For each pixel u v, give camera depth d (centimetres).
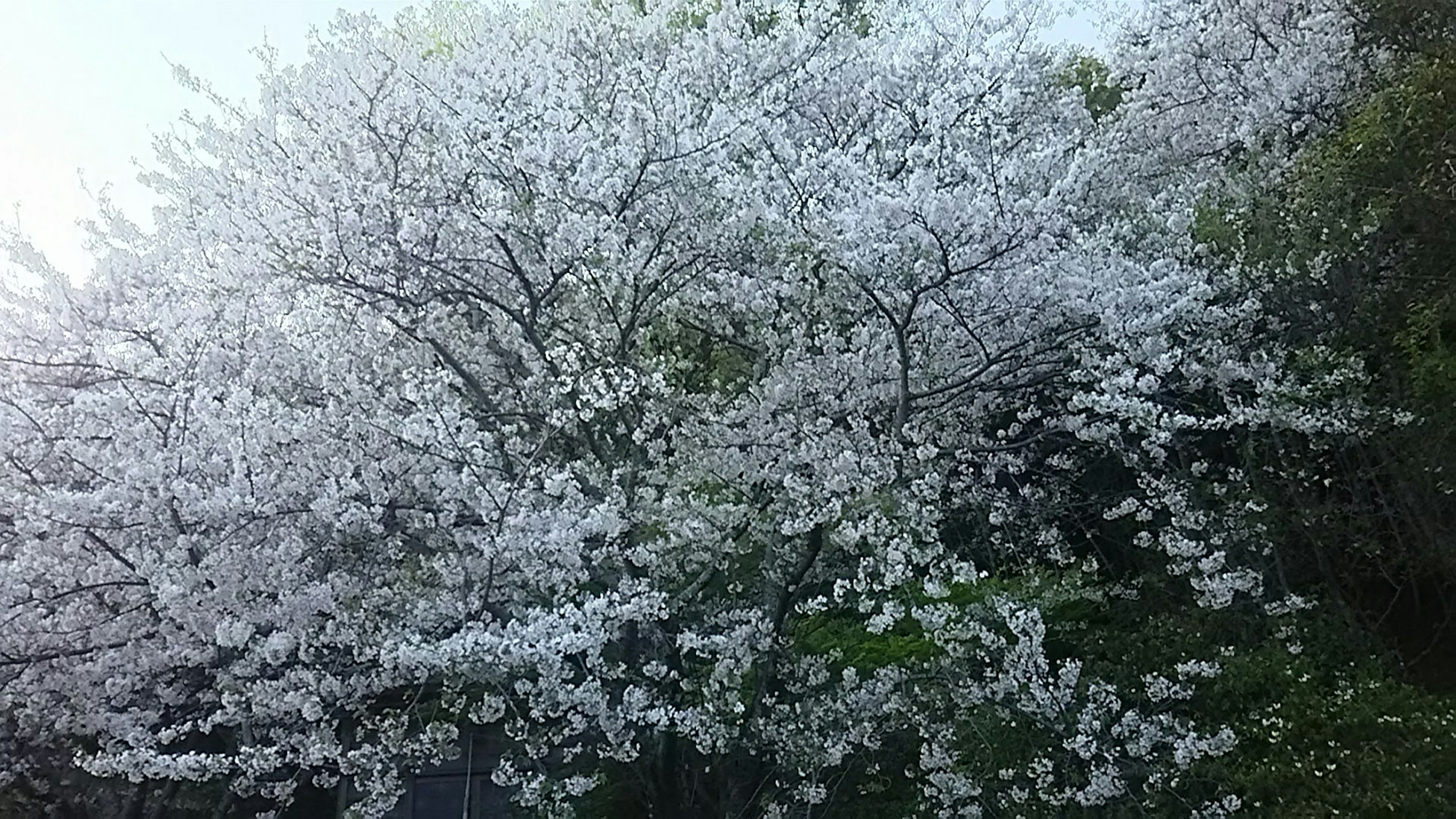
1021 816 670
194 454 614
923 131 793
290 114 813
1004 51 915
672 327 844
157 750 652
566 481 642
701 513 698
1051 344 754
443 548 668
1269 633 755
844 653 776
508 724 658
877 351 750
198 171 827
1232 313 733
